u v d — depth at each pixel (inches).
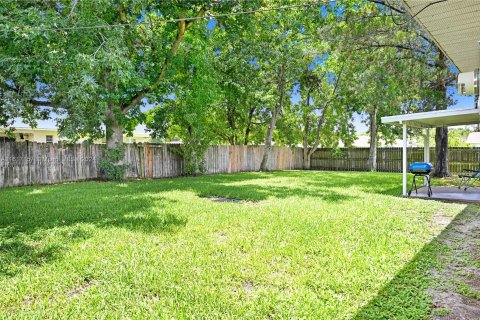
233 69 621.3
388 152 709.9
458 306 95.5
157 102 494.0
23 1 303.6
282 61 632.4
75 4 312.7
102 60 308.0
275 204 259.1
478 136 528.7
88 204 257.6
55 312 91.3
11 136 454.3
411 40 433.7
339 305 94.9
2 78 297.0
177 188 367.2
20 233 172.6
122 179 461.7
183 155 558.6
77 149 452.4
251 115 748.0
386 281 111.4
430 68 443.8
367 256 135.3
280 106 687.1
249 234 168.6
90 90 306.0
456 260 131.7
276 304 95.5
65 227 184.7
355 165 761.6
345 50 464.1
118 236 165.8
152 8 417.4
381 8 425.4
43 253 140.2
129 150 500.1
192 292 103.0
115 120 455.8
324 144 853.8
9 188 368.8
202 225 187.6
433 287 107.8
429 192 299.1
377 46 446.6
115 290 104.4
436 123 352.8
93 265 125.6
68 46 302.0
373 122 698.2
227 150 658.2
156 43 445.4
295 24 592.4
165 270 120.4
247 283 111.1
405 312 90.9
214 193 328.5
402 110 630.5
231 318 88.2
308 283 110.4
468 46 198.4
